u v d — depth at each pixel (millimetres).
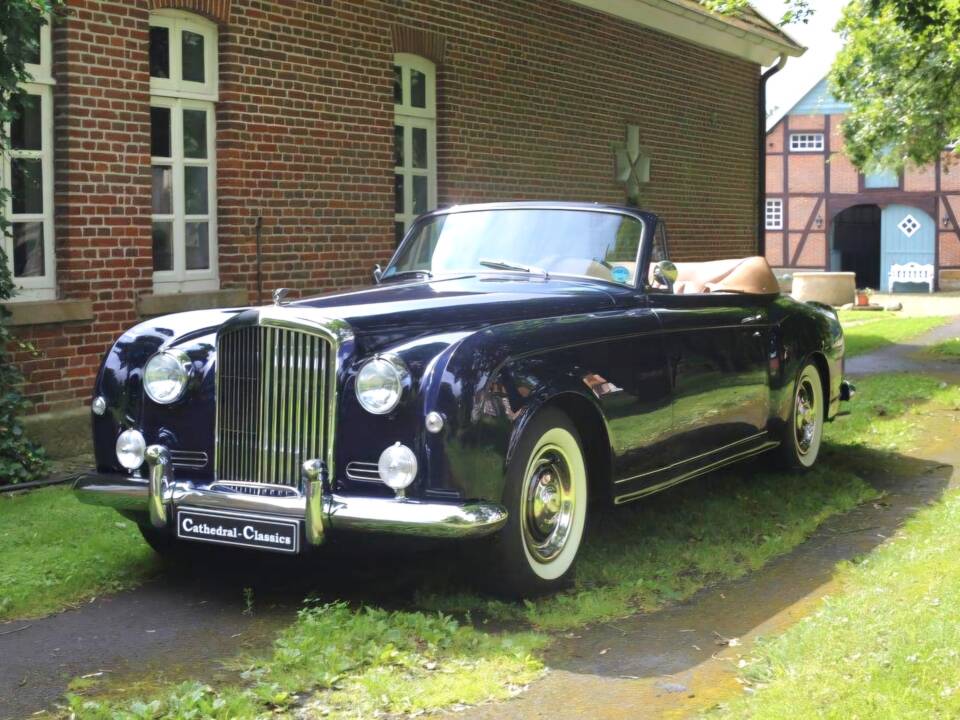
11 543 5203
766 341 6410
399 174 11047
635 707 3496
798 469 6949
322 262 9953
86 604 4582
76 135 7922
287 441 4371
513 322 4598
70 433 7883
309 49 9688
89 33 7949
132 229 8320
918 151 20047
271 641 4133
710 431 5785
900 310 26859
